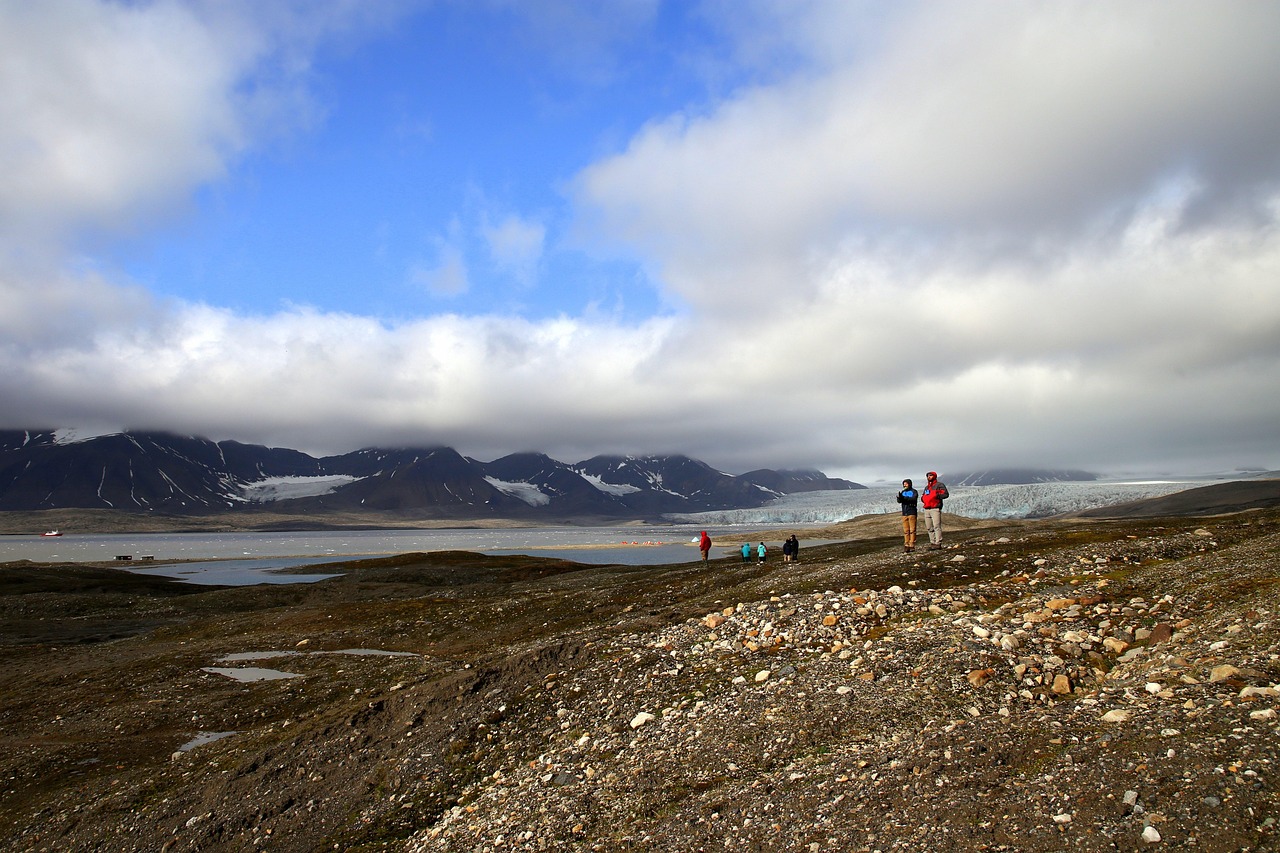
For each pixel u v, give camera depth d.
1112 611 20.11
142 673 38.62
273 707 30.92
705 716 17.83
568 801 15.06
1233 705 11.66
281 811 18.05
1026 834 9.80
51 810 20.98
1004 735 12.98
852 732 15.10
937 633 20.30
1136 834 9.13
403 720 21.44
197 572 148.12
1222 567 22.83
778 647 22.39
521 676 23.19
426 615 51.47
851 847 10.72
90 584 98.25
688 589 48.81
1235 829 8.66
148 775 22.75
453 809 16.62
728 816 12.73
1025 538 40.69
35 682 38.97
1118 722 12.46
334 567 134.88
